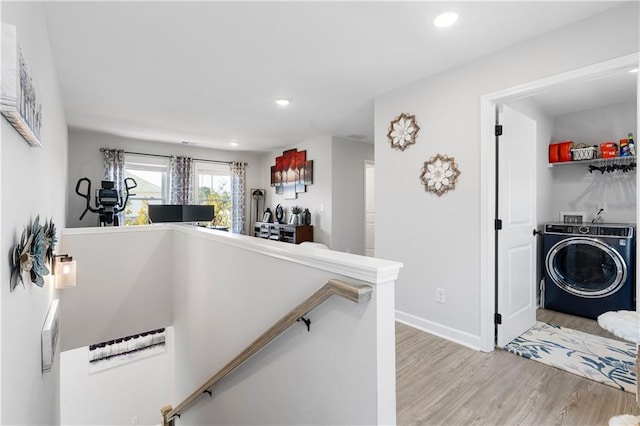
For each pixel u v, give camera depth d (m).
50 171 2.27
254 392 1.97
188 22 2.06
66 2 1.84
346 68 2.72
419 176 2.93
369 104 3.68
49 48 2.22
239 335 2.19
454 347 2.55
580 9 1.89
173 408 3.55
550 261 3.56
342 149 5.51
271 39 2.27
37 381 1.71
